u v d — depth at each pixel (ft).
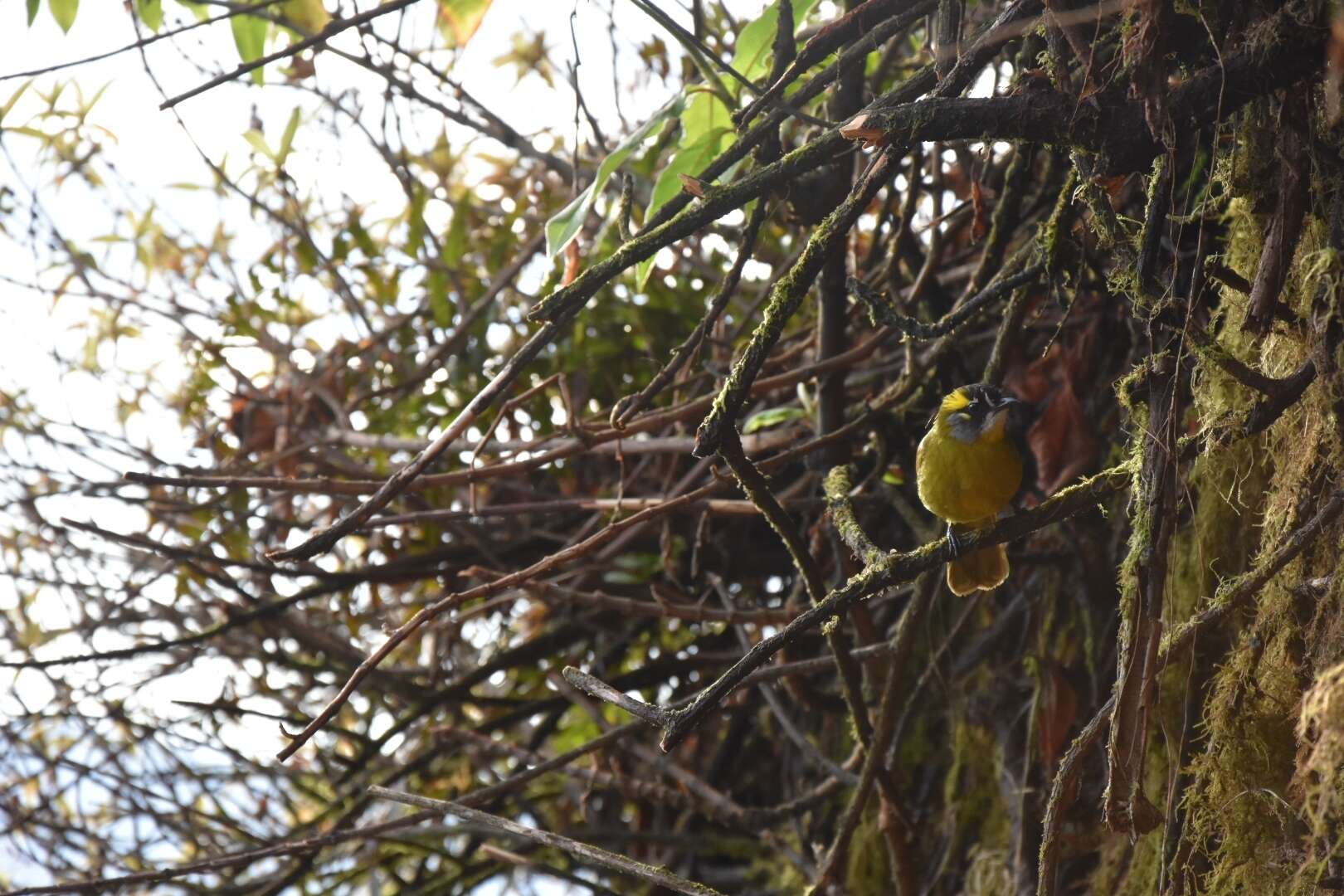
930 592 13.30
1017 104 9.12
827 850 17.39
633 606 14.71
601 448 18.63
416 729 20.98
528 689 21.45
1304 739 8.71
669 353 19.47
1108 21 10.00
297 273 20.20
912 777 16.90
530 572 12.03
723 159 11.59
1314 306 8.88
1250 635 9.68
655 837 19.24
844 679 13.37
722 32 18.11
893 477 16.44
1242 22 8.67
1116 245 9.77
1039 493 15.25
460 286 19.29
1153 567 8.82
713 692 9.44
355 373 20.61
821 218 13.26
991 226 15.05
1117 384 10.18
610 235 19.30
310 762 20.53
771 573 19.06
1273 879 9.02
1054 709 14.64
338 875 19.90
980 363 16.56
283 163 17.65
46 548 19.04
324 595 19.27
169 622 19.71
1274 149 9.17
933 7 11.05
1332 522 8.87
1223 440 9.81
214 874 19.35
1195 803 9.61
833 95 13.16
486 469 13.60
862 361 14.52
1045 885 9.34
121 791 19.04
